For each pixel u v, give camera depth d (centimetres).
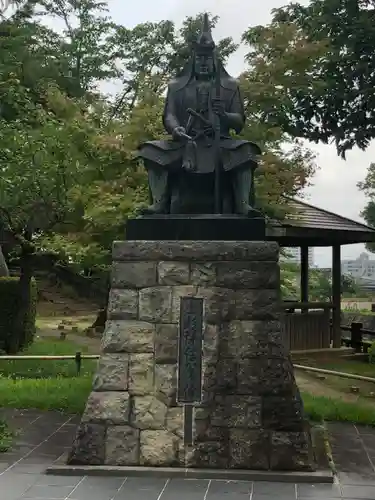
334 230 1398
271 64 1134
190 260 588
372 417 796
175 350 578
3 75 1273
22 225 1170
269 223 1231
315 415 809
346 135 1391
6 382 988
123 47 2102
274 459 561
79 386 945
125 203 999
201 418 568
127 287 592
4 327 1410
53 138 990
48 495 511
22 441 680
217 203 619
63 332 1767
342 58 1336
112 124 1141
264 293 581
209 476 551
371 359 1415
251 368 573
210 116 641
